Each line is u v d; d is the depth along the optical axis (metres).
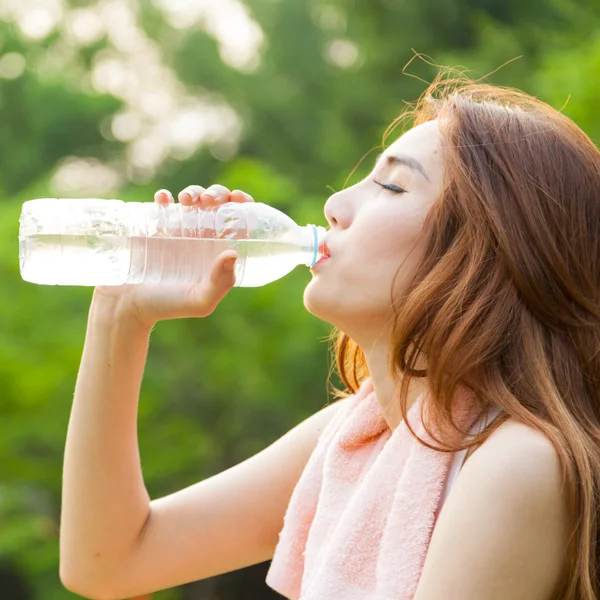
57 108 16.16
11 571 10.22
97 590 2.05
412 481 1.63
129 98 17.20
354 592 1.65
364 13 14.43
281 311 9.34
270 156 15.36
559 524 1.50
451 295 1.65
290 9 15.59
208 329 10.14
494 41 10.73
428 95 2.08
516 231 1.68
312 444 2.10
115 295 2.01
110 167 16.92
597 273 1.75
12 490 9.23
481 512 1.48
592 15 9.76
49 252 2.13
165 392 10.38
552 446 1.51
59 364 8.71
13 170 16.19
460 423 1.64
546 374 1.62
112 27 17.36
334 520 1.79
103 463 2.01
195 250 2.08
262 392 9.95
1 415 8.73
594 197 1.76
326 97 14.88
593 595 1.50
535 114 1.81
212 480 2.15
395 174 1.78
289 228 1.85
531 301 1.66
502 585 1.46
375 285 1.74
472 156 1.73
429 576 1.49
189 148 16.86
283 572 1.92
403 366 1.68
